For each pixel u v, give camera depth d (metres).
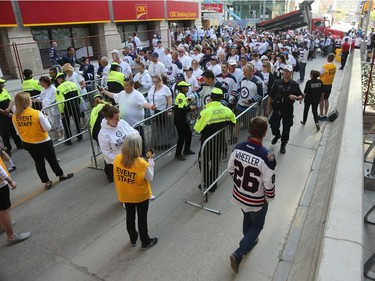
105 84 9.57
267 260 3.75
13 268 3.79
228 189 5.37
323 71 8.52
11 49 13.49
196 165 6.29
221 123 4.98
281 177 5.71
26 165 6.60
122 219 4.66
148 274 3.61
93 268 3.74
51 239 4.27
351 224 2.87
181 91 6.19
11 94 11.49
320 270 2.38
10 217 4.39
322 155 6.56
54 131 7.78
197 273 3.59
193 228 4.38
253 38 21.77
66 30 16.69
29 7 13.74
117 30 19.75
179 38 22.31
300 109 9.91
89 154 7.07
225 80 7.13
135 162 3.46
